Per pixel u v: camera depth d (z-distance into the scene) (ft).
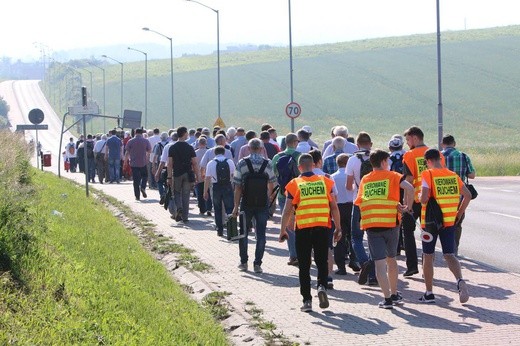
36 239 38.55
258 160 51.37
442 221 41.34
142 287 41.09
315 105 431.02
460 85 431.43
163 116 458.09
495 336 34.71
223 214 65.98
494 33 601.62
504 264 54.49
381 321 37.88
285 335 35.22
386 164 41.81
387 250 41.60
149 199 98.73
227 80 524.52
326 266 40.11
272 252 59.31
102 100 543.39
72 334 28.02
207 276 49.70
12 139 82.23
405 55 520.42
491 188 125.80
